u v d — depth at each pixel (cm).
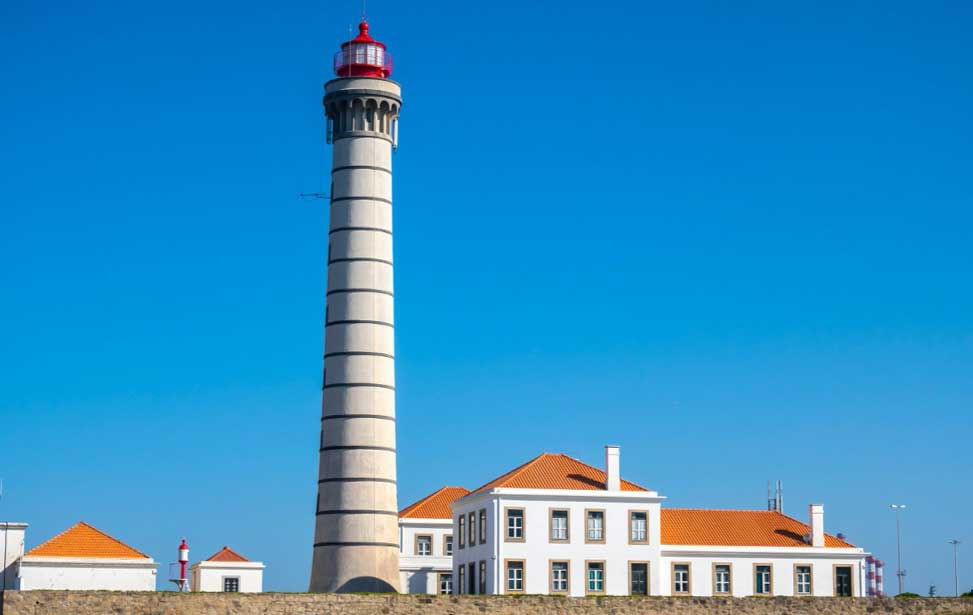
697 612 9894
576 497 11388
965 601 10369
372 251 10831
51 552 11456
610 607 9725
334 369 10712
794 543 12238
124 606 8731
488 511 11350
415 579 13400
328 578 10419
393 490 10681
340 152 10975
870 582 16088
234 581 13388
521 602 9525
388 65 11256
